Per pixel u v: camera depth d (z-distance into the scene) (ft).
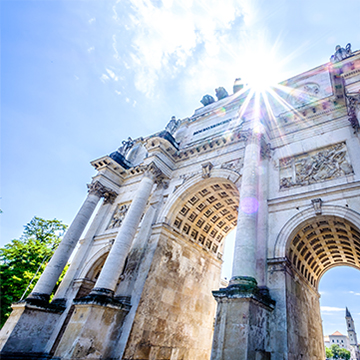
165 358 55.83
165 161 79.05
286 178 52.60
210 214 76.89
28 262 99.30
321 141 52.90
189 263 70.44
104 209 88.17
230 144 71.97
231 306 34.24
